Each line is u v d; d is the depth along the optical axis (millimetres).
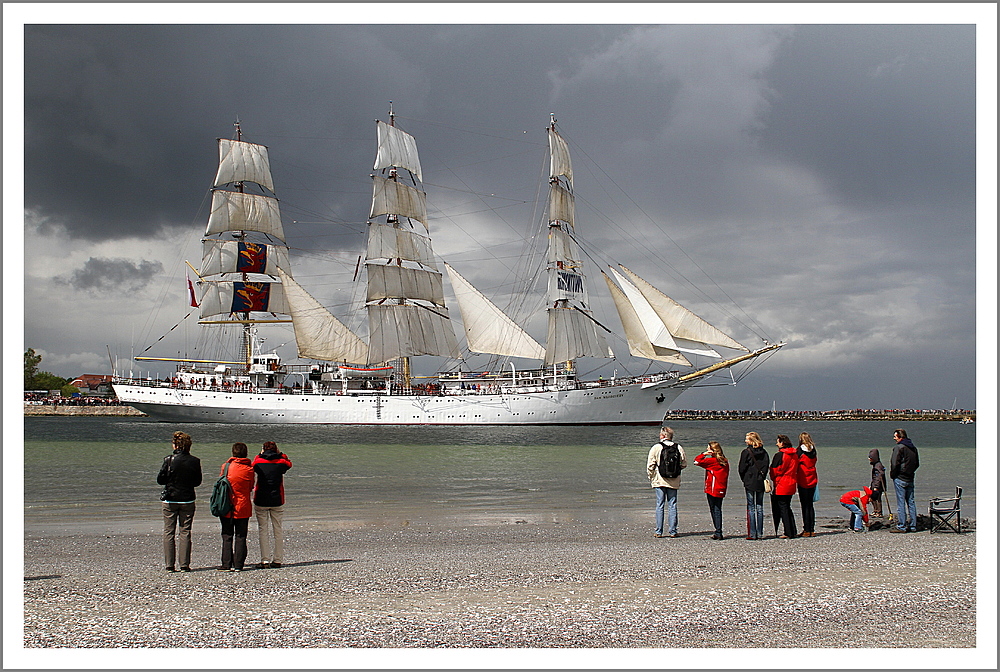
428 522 19094
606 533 17297
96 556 14453
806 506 16719
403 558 14250
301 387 85938
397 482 29141
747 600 11180
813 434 99750
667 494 16766
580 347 86438
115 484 28000
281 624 10016
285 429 77875
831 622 10180
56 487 26922
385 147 89875
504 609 10734
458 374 86938
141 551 15008
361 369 88938
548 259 87500
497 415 79125
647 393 79312
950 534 16859
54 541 16156
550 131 88375
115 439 66000
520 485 28047
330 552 14953
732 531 17719
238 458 13531
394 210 91188
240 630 9758
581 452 49125
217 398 84062
